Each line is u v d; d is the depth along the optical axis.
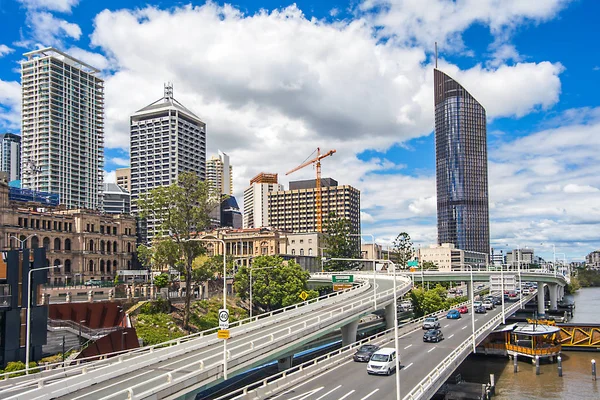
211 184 84.81
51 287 90.19
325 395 38.22
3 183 100.62
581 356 74.56
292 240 184.12
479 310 92.56
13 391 36.16
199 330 82.75
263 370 57.06
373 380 42.78
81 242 115.75
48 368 49.94
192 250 83.81
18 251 54.62
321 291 129.38
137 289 87.69
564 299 178.12
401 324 77.88
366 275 122.88
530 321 83.06
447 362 47.59
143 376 38.03
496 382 59.56
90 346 55.22
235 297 106.94
